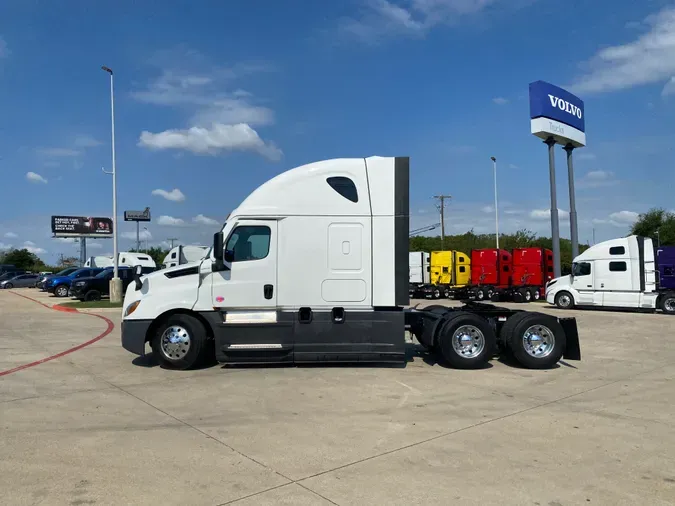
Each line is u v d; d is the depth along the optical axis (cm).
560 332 932
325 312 890
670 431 578
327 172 902
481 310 996
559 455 502
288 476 449
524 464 478
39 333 1414
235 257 895
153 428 581
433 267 3319
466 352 923
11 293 3978
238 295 888
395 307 898
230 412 642
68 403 687
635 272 2228
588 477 449
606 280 2306
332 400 699
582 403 696
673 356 1084
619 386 799
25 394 735
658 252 2242
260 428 580
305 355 886
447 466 472
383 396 723
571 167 3072
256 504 396
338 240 893
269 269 890
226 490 421
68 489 421
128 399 707
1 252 10019
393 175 904
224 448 517
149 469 463
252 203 898
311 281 889
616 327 1639
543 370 920
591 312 2253
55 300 2950
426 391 755
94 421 607
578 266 2414
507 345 948
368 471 460
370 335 888
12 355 1057
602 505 397
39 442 533
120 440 541
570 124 2934
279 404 679
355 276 891
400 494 414
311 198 898
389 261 892
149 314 888
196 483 434
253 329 881
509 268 3178
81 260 8200
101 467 468
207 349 923
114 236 2642
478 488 425
